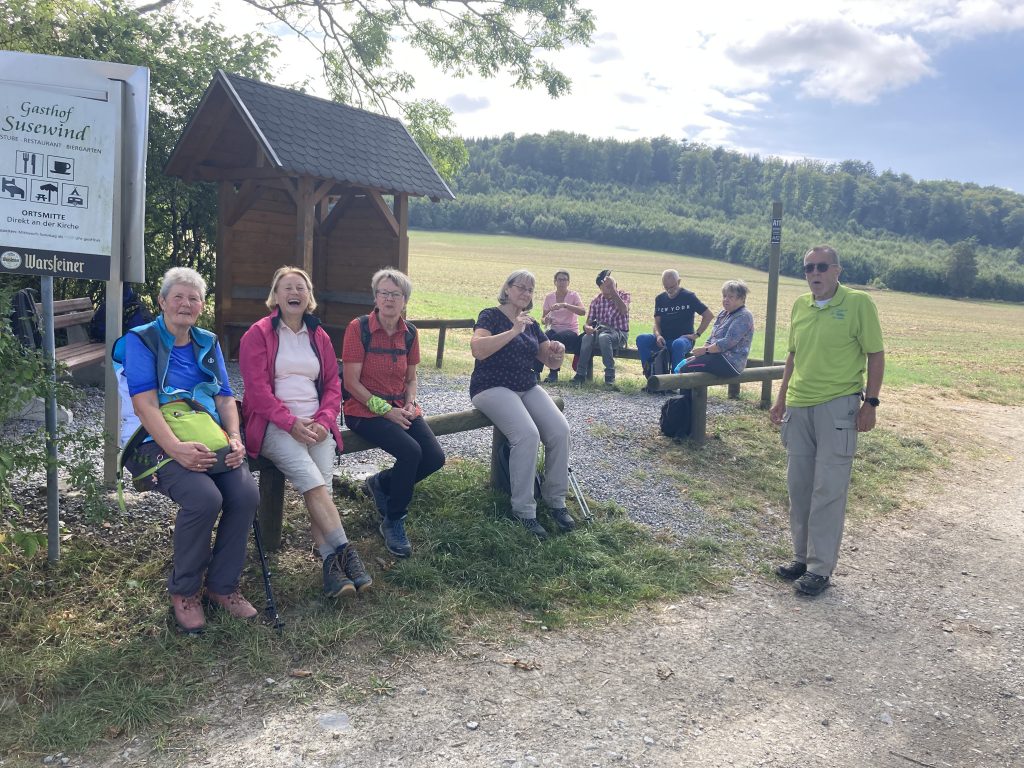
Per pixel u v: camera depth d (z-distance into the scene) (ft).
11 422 18.66
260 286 34.04
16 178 12.20
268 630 11.60
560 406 18.81
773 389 34.60
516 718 10.36
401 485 14.39
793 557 17.53
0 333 11.45
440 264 214.28
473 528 15.52
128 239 14.32
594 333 32.71
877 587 16.30
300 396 13.44
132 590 12.07
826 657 13.01
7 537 12.74
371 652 11.53
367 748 9.43
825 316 15.43
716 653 12.80
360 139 33.71
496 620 13.04
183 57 33.83
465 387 30.83
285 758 9.11
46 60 12.66
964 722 11.31
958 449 28.89
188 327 12.46
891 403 36.58
